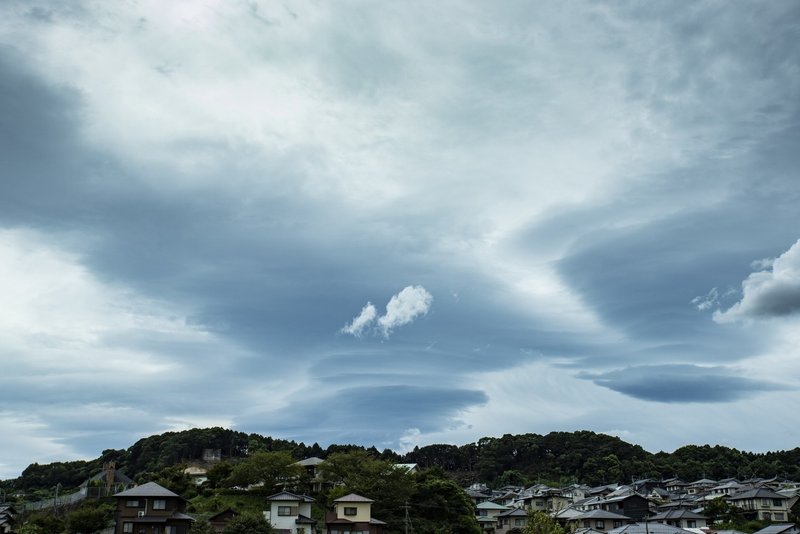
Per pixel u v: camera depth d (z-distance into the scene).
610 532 63.38
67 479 143.25
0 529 76.50
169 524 69.12
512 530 101.62
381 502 79.44
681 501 109.31
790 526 69.94
